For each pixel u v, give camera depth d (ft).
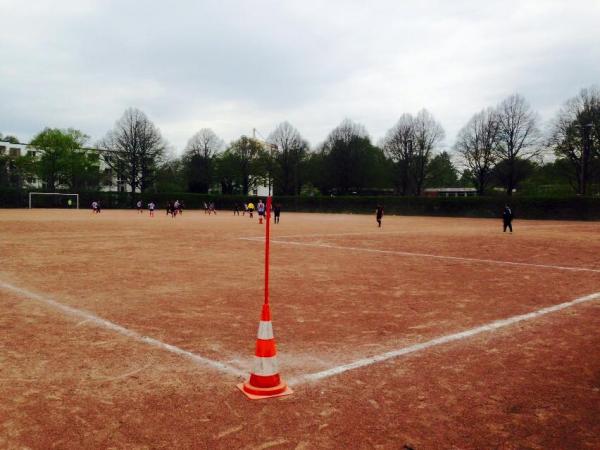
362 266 45.98
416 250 61.26
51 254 52.75
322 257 53.11
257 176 307.78
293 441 12.36
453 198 197.98
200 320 24.80
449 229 108.99
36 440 12.27
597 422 13.76
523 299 31.07
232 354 19.33
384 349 20.26
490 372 17.63
